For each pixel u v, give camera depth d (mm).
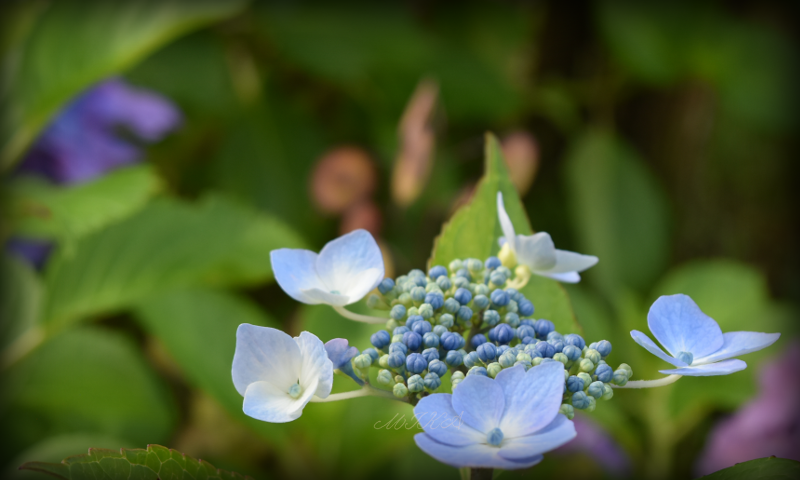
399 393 489
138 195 634
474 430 469
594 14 1071
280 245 681
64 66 657
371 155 921
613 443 773
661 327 488
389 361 494
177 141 967
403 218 904
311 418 617
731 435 765
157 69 900
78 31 662
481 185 555
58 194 638
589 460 801
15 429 712
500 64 1101
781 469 481
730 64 1008
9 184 656
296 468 624
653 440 785
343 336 613
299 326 692
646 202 955
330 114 1018
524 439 466
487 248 552
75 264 646
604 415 723
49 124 747
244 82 979
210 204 684
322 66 943
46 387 698
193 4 678
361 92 967
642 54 1009
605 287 922
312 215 934
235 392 627
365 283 503
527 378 472
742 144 1053
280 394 480
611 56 1077
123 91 811
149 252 658
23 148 657
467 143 998
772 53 1012
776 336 481
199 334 639
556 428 466
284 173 944
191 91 904
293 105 986
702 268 879
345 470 617
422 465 633
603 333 790
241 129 953
